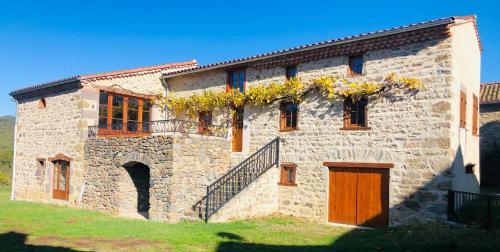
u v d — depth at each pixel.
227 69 15.36
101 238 9.19
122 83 16.33
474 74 13.20
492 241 8.06
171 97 17.28
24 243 8.37
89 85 15.44
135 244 8.60
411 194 10.73
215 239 9.18
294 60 13.42
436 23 10.23
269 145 13.41
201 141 13.07
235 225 11.03
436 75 10.57
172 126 15.57
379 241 8.87
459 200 10.04
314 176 12.77
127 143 13.70
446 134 10.30
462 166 11.27
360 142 11.82
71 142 15.78
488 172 17.52
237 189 12.48
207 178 13.22
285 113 13.88
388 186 11.23
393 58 11.35
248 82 14.80
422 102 10.75
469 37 12.27
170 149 12.24
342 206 12.13
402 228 10.02
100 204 14.42
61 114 16.44
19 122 19.14
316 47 12.57
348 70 12.30
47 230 9.93
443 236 8.70
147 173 14.87
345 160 12.09
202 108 16.03
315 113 12.92
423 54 10.82
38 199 17.39
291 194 13.23
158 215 12.30
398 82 11.18
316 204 12.61
